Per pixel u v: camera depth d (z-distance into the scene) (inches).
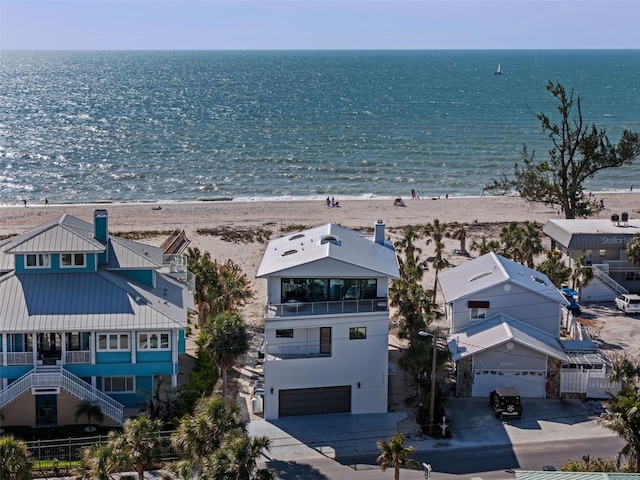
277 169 5492.1
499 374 2084.2
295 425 1947.6
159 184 5049.2
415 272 2581.2
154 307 2010.3
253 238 3595.0
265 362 1963.6
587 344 2206.0
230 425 1498.5
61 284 2025.1
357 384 2003.0
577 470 1551.4
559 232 3002.0
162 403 1964.8
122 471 1582.2
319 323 1966.0
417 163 5718.5
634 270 2893.7
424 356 1897.1
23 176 5290.4
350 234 2301.9
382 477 1704.0
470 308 2229.3
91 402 1918.1
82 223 2304.4
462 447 1834.4
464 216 4111.7
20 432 1909.4
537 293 2218.3
